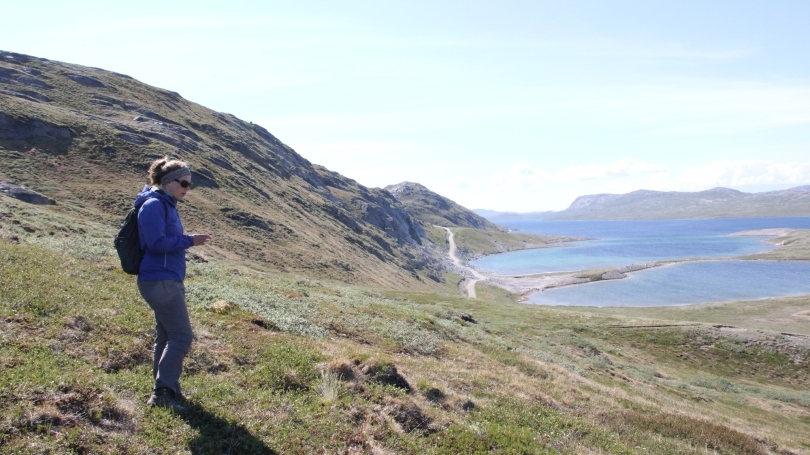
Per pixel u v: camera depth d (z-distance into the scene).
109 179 68.69
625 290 126.94
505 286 146.88
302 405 7.93
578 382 21.98
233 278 22.02
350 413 8.05
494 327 42.25
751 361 52.56
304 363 9.57
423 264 162.88
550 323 61.25
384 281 99.69
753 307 88.50
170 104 130.12
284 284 27.78
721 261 176.62
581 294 124.88
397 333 19.34
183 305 6.63
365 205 179.00
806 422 34.12
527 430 9.44
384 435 7.72
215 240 67.25
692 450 12.33
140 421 6.11
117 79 126.06
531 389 15.18
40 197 52.41
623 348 54.81
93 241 24.41
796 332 69.19
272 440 6.58
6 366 6.49
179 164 6.46
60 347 7.79
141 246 6.25
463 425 8.90
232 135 131.75
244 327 11.98
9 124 69.25
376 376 10.02
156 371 6.90
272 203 100.81
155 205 6.07
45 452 4.99
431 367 14.31
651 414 16.48
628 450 10.53
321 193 160.25
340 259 89.62
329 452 6.72
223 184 91.75
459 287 149.75
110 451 5.35
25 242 17.20
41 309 9.05
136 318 9.99
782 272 147.12
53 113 79.25
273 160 141.12
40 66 111.12
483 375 15.84
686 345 55.91
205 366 8.70
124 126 90.12
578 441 10.23
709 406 31.64
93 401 6.12
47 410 5.57
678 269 159.38
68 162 69.06
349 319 19.28
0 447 4.83
